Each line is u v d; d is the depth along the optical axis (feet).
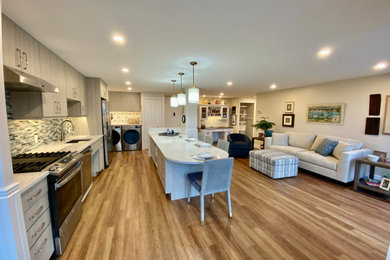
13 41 5.19
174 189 8.86
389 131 10.97
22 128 7.16
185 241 6.00
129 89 19.04
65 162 5.91
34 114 6.68
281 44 6.67
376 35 5.85
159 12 4.64
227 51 7.40
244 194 9.59
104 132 13.55
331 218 7.41
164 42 6.54
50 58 7.47
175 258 5.30
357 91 12.43
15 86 5.48
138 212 7.73
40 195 4.69
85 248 5.67
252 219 7.29
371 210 8.06
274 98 19.47
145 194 9.45
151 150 16.57
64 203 5.70
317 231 6.59
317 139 13.79
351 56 7.90
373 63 8.95
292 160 12.14
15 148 6.73
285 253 5.53
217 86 16.75
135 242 5.94
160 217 7.38
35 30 5.70
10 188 3.51
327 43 6.54
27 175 4.67
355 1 4.09
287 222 7.11
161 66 9.67
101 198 8.98
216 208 8.13
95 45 6.86
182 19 4.98
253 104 28.17
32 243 4.32
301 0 4.08
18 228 3.70
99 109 13.21
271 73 11.23
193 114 18.70
